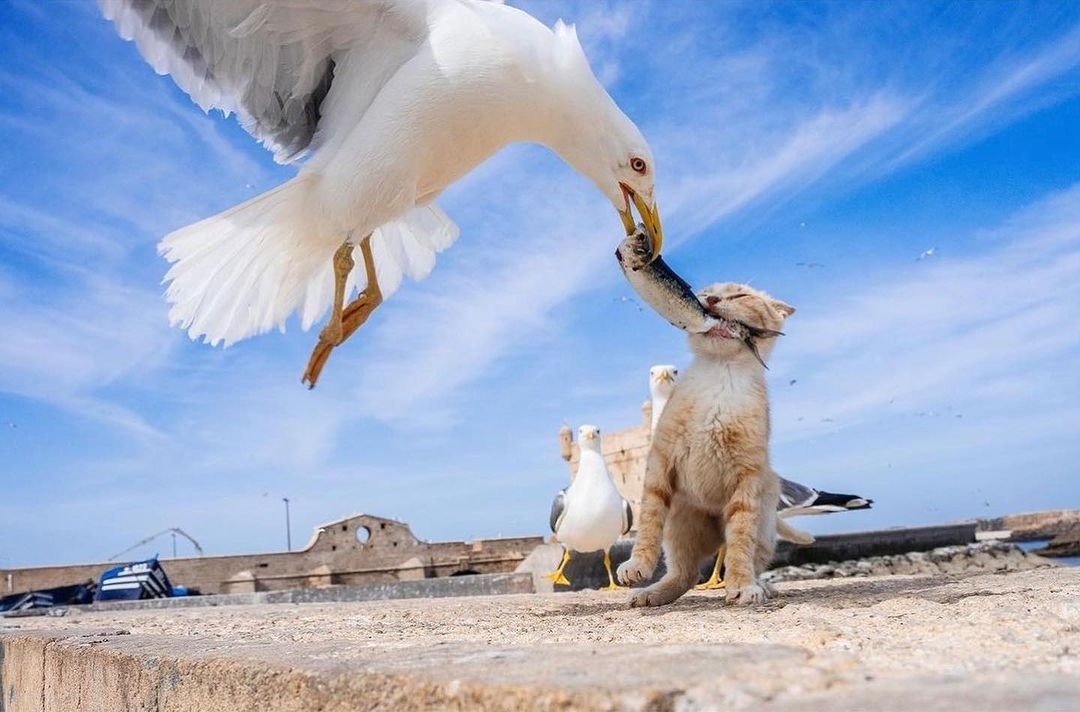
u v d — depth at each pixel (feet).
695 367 2.96
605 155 3.66
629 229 3.85
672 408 2.91
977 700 0.90
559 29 3.62
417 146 3.41
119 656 2.12
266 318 3.89
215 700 1.69
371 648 1.73
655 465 2.92
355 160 3.42
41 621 5.01
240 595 8.69
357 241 3.59
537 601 3.87
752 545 2.79
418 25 3.48
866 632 1.78
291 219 3.71
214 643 2.17
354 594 8.84
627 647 1.41
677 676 1.11
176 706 1.84
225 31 3.73
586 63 3.58
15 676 3.00
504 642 1.78
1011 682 0.98
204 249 3.82
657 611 2.71
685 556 3.04
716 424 2.82
